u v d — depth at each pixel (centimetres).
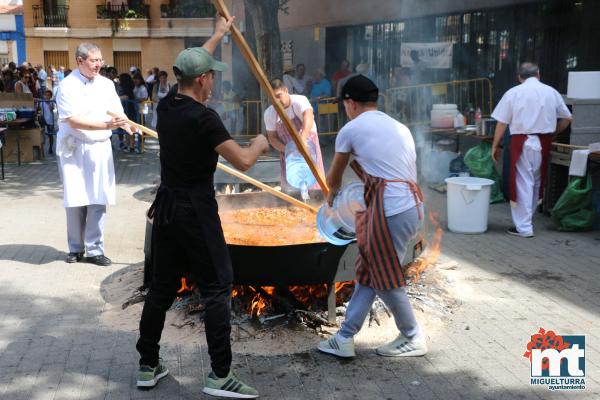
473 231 712
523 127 679
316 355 409
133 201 923
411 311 399
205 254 348
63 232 736
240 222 533
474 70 1330
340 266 432
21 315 477
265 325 443
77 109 558
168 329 445
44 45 3334
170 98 354
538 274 567
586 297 508
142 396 360
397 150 377
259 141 358
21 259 621
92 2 3247
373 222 376
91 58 559
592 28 1035
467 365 394
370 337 436
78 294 521
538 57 1166
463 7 1309
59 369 391
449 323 457
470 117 1104
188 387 371
